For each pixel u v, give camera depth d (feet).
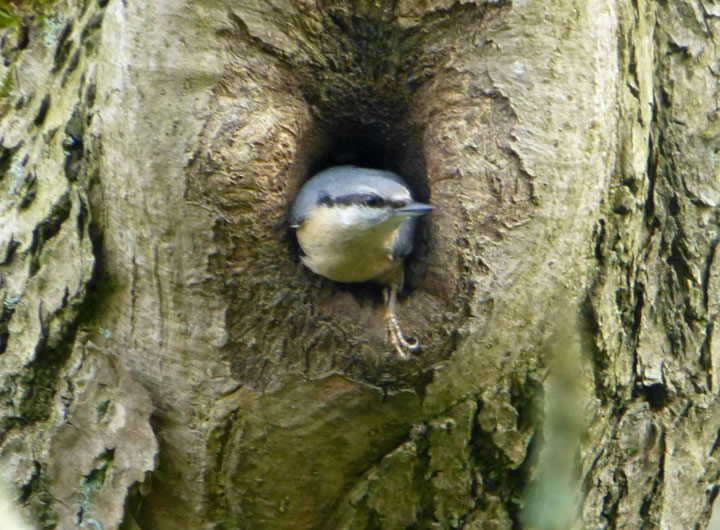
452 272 19.62
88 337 20.51
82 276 20.08
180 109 19.17
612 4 20.89
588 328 20.56
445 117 20.43
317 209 20.38
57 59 21.95
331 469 20.36
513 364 19.92
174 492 20.63
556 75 19.98
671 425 23.11
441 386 19.66
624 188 20.90
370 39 20.42
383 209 20.15
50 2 22.56
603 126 20.30
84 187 20.15
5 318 20.94
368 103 21.45
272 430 19.97
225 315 19.54
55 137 21.08
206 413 19.94
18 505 20.49
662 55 24.07
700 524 24.14
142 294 19.81
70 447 20.52
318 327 19.79
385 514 20.56
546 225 19.75
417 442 20.08
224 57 19.48
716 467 24.13
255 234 19.49
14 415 20.81
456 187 19.93
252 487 20.52
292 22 20.02
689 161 23.65
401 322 19.75
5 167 21.74
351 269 20.85
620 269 21.17
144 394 20.17
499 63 20.04
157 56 19.22
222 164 19.16
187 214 19.15
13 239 21.02
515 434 20.22
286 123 20.12
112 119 19.48
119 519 20.20
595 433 21.39
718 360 23.50
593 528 22.29
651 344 22.94
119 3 19.95
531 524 20.92
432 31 20.31
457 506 20.57
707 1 24.50
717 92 24.16
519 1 19.94
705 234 23.52
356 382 19.63
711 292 23.50
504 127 19.90
